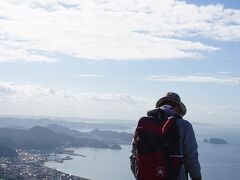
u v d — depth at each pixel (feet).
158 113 22.40
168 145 21.34
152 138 21.49
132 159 22.49
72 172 506.48
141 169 21.42
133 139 22.56
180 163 21.42
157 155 21.26
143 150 21.40
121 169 539.70
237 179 431.43
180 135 21.76
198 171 21.81
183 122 22.04
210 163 576.61
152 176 21.16
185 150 21.81
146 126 21.95
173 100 23.72
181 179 21.52
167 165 21.13
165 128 21.48
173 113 22.48
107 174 490.08
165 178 21.04
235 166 552.00
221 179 422.82
